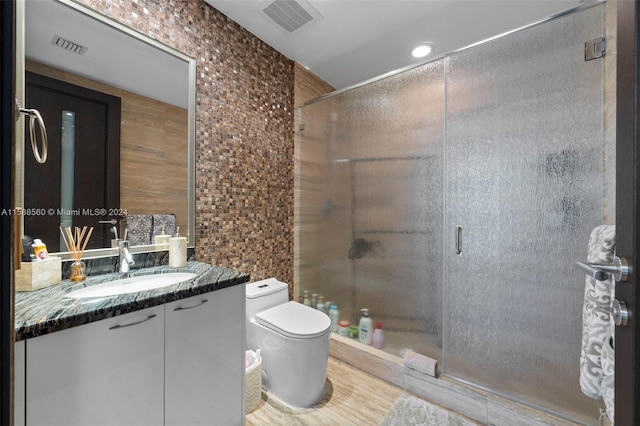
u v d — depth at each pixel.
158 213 1.45
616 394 0.56
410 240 1.79
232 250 1.84
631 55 0.51
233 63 1.82
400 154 1.82
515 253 1.41
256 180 2.01
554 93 1.30
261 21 1.81
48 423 0.75
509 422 1.38
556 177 1.30
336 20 1.79
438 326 1.67
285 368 1.56
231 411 1.22
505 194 1.43
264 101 2.06
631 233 0.51
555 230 1.31
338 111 2.15
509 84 1.41
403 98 1.80
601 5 1.19
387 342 1.90
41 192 1.08
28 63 1.05
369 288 1.99
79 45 1.19
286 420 1.46
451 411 1.54
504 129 1.43
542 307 1.34
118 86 1.30
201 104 1.64
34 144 1.05
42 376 0.74
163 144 1.46
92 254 1.21
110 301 0.90
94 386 0.83
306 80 2.44
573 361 1.27
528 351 1.38
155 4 1.43
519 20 1.76
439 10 1.69
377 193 1.94
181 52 1.53
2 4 0.43
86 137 1.21
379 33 1.91
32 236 1.05
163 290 1.02
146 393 0.94
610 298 0.86
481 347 1.52
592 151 1.22
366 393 1.68
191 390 1.07
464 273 1.57
